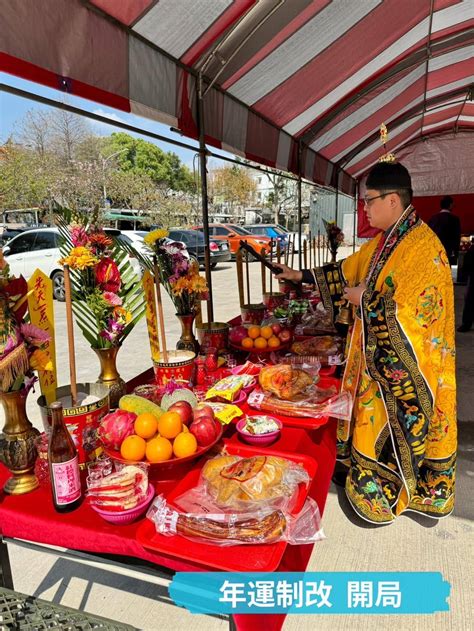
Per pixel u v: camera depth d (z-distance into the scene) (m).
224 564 0.85
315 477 1.19
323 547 1.93
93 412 1.15
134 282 1.56
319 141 5.36
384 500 1.76
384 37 3.21
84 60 1.61
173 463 1.09
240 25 2.19
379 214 1.68
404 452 1.63
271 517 0.93
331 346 2.05
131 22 1.80
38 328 1.05
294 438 1.35
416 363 1.50
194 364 1.66
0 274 1.04
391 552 1.89
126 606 1.67
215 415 1.33
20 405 1.10
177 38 2.04
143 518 1.01
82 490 1.11
